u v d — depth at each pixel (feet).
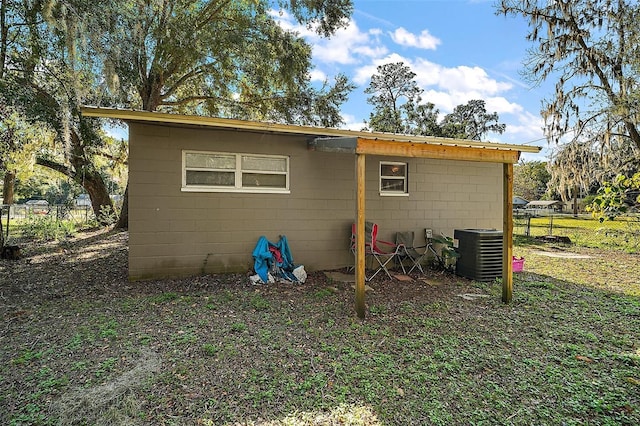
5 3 19.85
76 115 23.86
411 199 23.30
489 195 25.62
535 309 15.10
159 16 28.07
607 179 31.99
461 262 20.97
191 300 15.20
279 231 20.35
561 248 34.47
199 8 32.71
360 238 13.70
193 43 28.76
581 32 33.58
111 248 28.66
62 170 36.91
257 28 31.96
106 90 22.77
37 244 30.63
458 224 24.68
